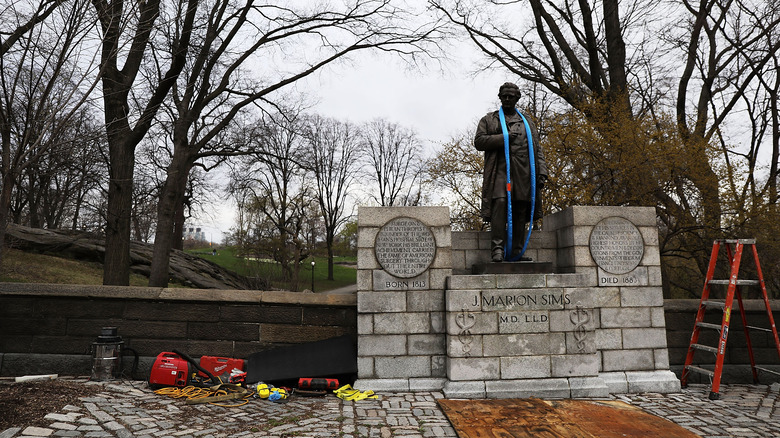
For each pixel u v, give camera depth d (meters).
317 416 5.65
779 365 8.16
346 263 55.78
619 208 7.84
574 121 14.95
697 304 8.28
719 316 8.26
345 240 45.06
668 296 15.18
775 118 17.06
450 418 5.52
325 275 45.75
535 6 18.42
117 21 7.60
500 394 6.65
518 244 7.39
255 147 21.66
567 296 6.98
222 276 27.28
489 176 7.43
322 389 6.83
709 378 7.99
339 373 7.19
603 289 7.62
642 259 7.73
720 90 18.48
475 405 6.13
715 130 15.97
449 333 6.85
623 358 7.49
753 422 5.57
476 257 8.17
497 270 7.07
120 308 7.74
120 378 7.26
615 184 14.34
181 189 17.44
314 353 7.44
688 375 7.84
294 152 29.73
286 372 7.20
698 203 14.04
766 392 7.27
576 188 14.40
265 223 33.72
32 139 7.49
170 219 15.75
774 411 6.09
